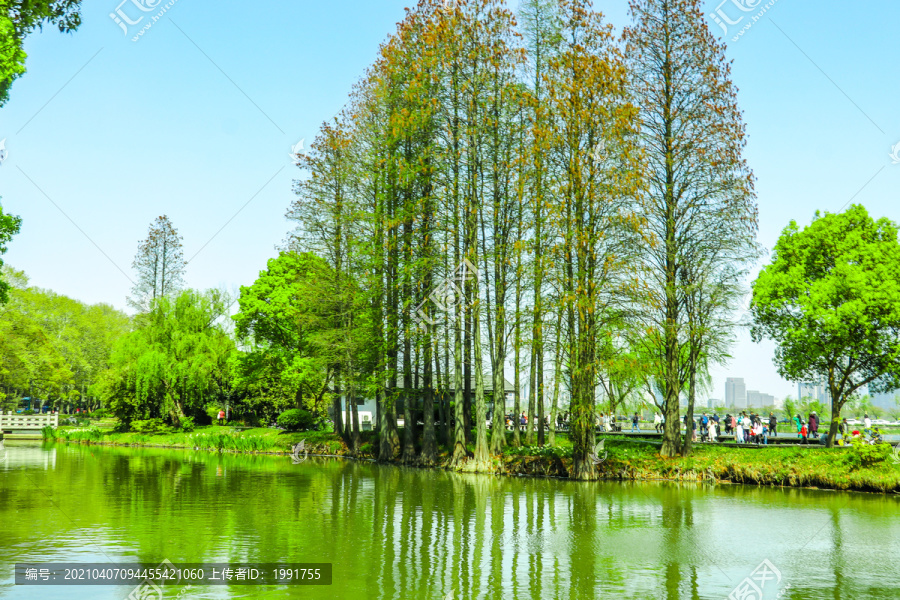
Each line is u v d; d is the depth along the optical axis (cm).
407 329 3375
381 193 3547
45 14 1341
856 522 1934
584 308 2819
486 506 2161
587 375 2884
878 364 3152
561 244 2973
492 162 3297
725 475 2836
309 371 4688
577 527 1839
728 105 2975
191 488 2528
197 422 5969
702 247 2991
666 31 3055
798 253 3378
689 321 3020
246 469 3325
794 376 3434
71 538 1625
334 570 1374
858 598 1250
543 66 3397
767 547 1634
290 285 5009
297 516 1944
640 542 1670
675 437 3053
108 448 4925
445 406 4106
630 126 2955
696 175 3000
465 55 3206
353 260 3634
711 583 1331
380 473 3175
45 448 4841
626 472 2920
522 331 3272
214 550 1520
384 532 1736
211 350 5488
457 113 3231
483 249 3347
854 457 2623
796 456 2772
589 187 2888
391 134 3425
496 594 1240
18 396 7806
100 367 8369
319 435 4556
